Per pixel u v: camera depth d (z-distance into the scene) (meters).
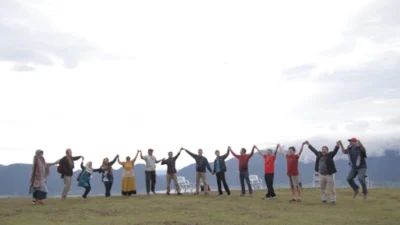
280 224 11.70
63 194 18.27
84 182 19.11
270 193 18.50
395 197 19.06
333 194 16.70
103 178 20.19
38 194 16.41
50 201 17.56
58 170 18.39
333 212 14.26
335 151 17.14
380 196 19.55
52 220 12.30
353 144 17.86
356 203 16.84
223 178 20.22
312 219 12.66
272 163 18.72
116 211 14.18
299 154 17.75
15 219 12.49
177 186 21.08
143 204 16.11
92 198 19.02
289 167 17.77
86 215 13.28
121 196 20.22
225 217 12.89
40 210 14.48
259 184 28.06
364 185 17.72
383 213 14.05
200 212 13.93
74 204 16.23
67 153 18.61
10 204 16.50
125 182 20.39
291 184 17.80
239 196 19.72
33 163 16.56
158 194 21.27
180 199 18.09
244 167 19.88
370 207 15.59
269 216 13.18
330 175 16.73
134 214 13.49
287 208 15.22
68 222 11.91
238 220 12.34
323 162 16.91
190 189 24.84
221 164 20.28
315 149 17.38
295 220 12.44
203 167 20.81
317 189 24.56
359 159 17.67
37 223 11.73
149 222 11.86
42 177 16.66
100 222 11.88
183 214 13.47
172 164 21.11
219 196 19.70
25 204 16.47
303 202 17.25
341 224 11.85
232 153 20.48
